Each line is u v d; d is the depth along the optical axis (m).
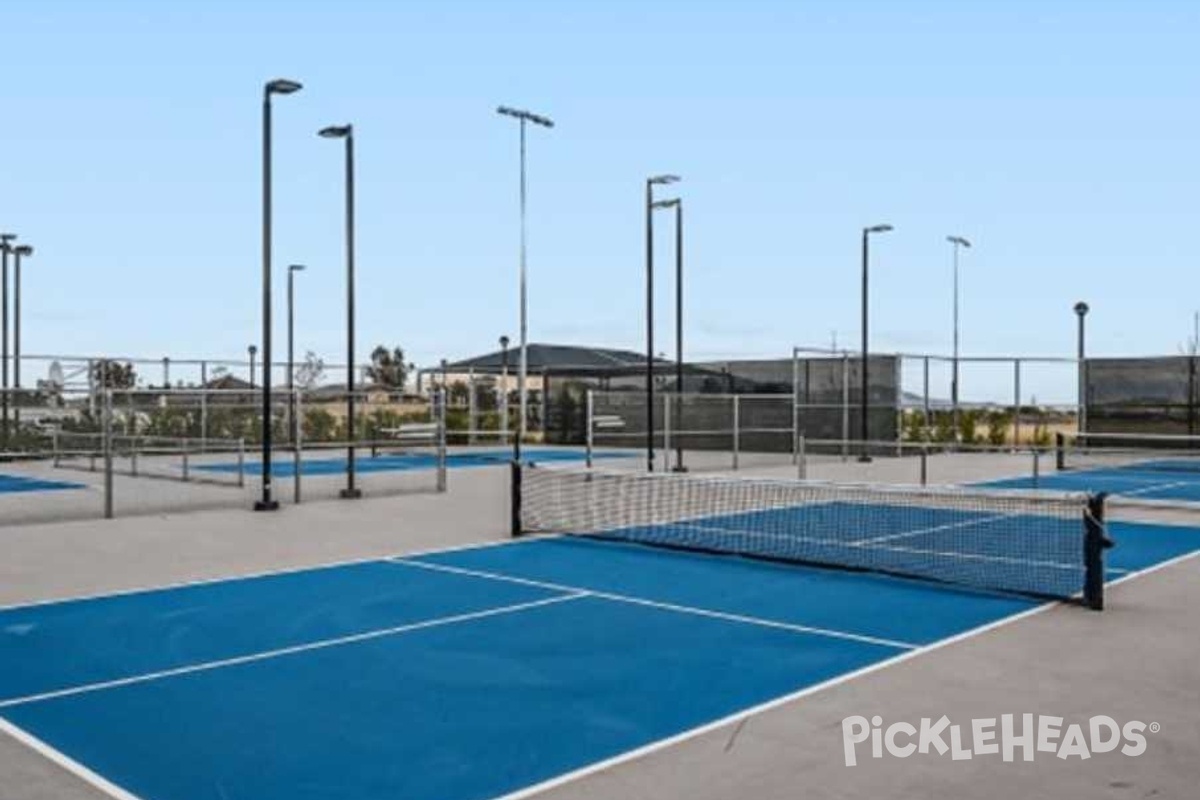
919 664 7.85
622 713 6.66
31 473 27.94
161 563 12.74
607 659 8.02
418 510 18.42
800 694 7.05
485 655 8.16
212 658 8.09
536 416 46.03
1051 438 37.38
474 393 41.09
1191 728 6.32
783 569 12.21
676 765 5.71
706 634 8.87
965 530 15.29
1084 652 8.20
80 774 5.64
